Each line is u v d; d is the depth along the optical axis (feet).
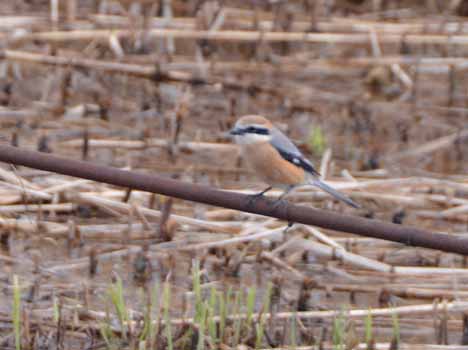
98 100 55.06
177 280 38.09
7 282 36.96
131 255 39.73
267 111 56.39
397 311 34.73
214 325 32.71
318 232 41.11
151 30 59.41
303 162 35.17
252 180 47.50
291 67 60.90
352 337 32.09
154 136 51.75
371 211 44.21
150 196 43.62
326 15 65.57
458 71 62.44
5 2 63.72
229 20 62.80
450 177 49.42
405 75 60.80
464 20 66.59
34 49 58.95
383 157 51.88
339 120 55.88
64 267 38.55
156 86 56.90
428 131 55.57
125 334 32.99
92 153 49.11
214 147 50.26
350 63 61.26
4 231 40.40
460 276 38.68
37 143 48.93
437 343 33.86
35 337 32.65
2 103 53.52
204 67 59.31
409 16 66.80
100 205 42.16
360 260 39.45
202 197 29.27
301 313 34.63
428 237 28.96
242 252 39.96
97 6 64.75
